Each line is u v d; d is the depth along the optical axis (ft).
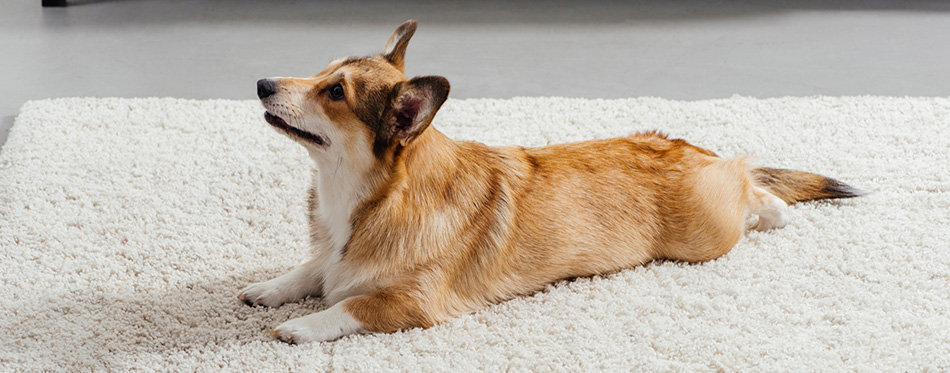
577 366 7.46
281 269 8.95
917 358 7.50
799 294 8.43
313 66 14.38
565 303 8.32
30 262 8.82
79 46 14.97
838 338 7.80
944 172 10.76
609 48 15.30
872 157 11.20
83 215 9.71
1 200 9.91
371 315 7.74
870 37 15.70
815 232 9.46
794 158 11.17
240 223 9.71
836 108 12.57
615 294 8.44
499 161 8.19
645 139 9.34
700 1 17.63
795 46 15.33
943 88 13.58
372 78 7.23
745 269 8.82
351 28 16.05
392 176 7.39
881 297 8.36
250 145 11.46
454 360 7.52
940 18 16.58
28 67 14.05
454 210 7.75
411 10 17.01
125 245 9.23
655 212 8.70
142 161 10.95
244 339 7.79
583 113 12.45
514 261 8.21
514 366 7.49
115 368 7.38
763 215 9.45
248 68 14.28
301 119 7.16
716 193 8.71
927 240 9.28
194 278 8.72
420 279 7.76
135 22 16.12
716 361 7.49
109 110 12.30
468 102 12.71
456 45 15.31
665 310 8.19
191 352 7.59
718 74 14.24
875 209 9.91
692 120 12.24
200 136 11.66
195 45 15.16
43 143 11.25
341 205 7.63
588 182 8.46
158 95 13.24
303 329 7.64
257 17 16.51
